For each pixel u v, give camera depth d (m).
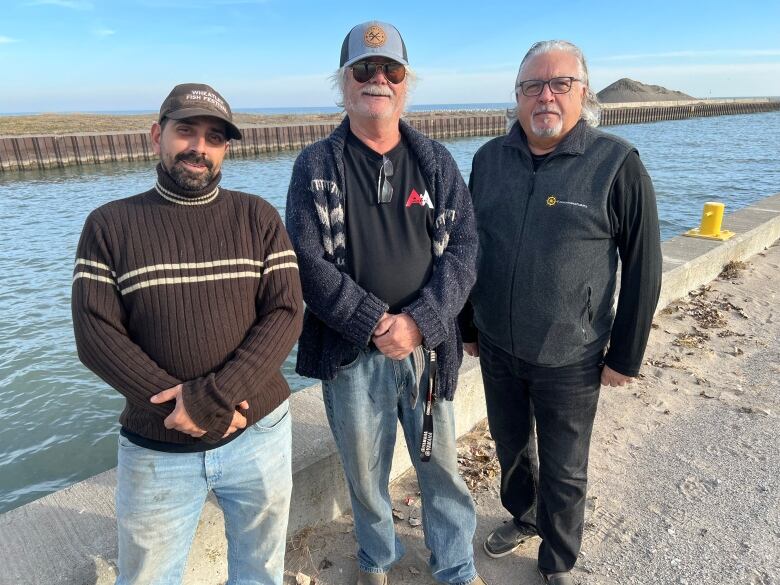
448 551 2.24
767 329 4.82
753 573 2.29
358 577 2.32
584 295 2.07
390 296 1.96
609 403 3.72
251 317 1.71
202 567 2.20
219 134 1.64
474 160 2.43
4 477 5.01
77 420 5.83
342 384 2.06
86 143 31.81
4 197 22.16
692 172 24.72
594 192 1.99
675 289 5.44
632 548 2.48
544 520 2.28
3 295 9.67
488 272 2.25
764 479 2.87
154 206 1.63
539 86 2.03
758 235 6.96
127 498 1.68
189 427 1.55
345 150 1.99
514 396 2.37
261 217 1.74
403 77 1.93
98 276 1.54
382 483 2.22
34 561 1.93
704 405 3.64
